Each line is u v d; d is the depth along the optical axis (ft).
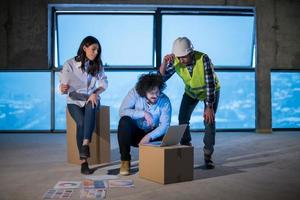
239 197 8.03
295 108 24.16
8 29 22.90
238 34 24.18
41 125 23.36
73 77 11.59
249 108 24.02
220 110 23.86
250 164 12.14
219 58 24.26
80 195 8.18
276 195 8.20
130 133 10.34
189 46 10.91
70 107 11.49
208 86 11.07
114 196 8.13
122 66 23.91
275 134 22.06
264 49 23.65
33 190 8.75
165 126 10.23
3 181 9.73
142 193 8.38
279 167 11.60
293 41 23.81
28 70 23.09
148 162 9.70
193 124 23.47
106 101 23.61
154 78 10.10
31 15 22.86
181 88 23.49
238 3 23.35
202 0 23.13
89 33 23.70
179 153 9.41
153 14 23.65
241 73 23.99
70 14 23.47
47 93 23.34
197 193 8.37
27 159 13.24
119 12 23.45
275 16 23.67
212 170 11.11
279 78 24.02
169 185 9.14
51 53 23.68
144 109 10.44
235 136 20.88
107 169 11.35
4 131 23.21
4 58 22.95
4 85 23.25
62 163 12.42
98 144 12.26
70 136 12.39
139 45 23.97
